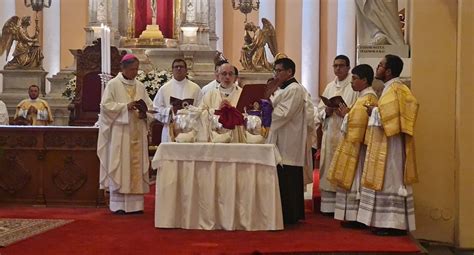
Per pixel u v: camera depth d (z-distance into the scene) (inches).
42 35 689.6
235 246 258.5
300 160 315.9
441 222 306.8
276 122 310.7
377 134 283.1
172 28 625.6
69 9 700.7
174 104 330.0
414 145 298.8
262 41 589.0
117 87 350.9
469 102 297.1
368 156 284.5
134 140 346.6
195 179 297.7
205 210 297.0
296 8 700.0
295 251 249.8
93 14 614.9
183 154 298.0
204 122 312.0
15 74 595.2
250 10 583.2
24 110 523.5
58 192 369.7
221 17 690.8
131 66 352.5
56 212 346.0
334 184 305.9
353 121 298.2
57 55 691.4
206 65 598.9
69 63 695.1
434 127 305.9
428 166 306.7
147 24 624.4
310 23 688.4
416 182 281.7
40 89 597.9
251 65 589.9
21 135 368.2
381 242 266.7
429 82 305.9
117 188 339.9
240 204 296.5
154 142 477.4
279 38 700.7
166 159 299.3
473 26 295.7
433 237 307.7
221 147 295.1
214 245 260.2
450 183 305.7
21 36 596.4
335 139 339.6
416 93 306.8
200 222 297.9
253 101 331.6
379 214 281.7
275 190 293.3
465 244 298.0
